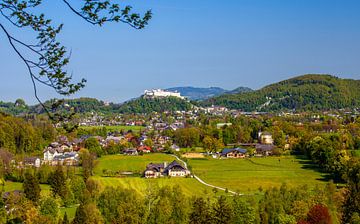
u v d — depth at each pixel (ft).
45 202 297.94
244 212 252.01
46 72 49.90
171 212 270.05
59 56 50.01
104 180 451.94
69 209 327.47
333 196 311.68
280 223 258.57
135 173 505.25
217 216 213.66
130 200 291.58
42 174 416.05
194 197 290.76
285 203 285.43
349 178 400.67
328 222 259.39
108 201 297.33
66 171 423.23
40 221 270.46
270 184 431.84
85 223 261.44
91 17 49.37
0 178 414.82
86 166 481.87
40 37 49.49
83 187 350.84
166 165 507.30
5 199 312.29
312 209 260.83
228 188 413.59
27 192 319.88
